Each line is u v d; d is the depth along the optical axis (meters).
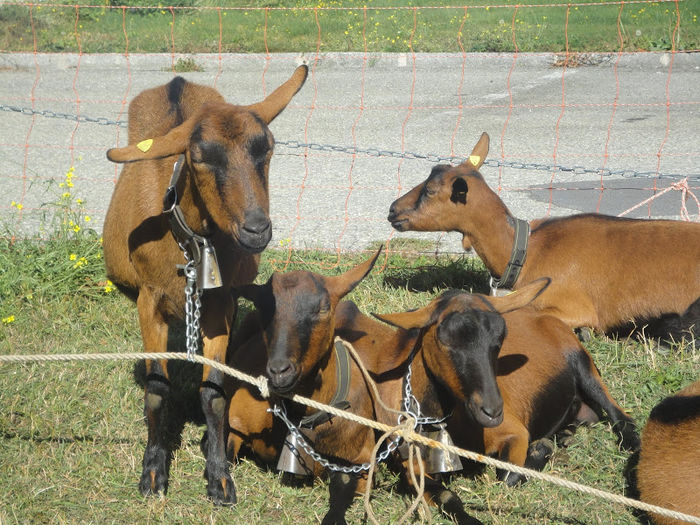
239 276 5.37
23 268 7.34
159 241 4.77
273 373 4.28
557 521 4.70
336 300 4.57
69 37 18.55
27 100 14.70
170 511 4.73
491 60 16.80
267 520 4.73
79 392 5.84
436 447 4.37
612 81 15.45
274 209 9.56
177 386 6.07
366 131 12.72
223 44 17.95
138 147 4.36
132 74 16.77
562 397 5.51
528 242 6.52
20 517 4.59
